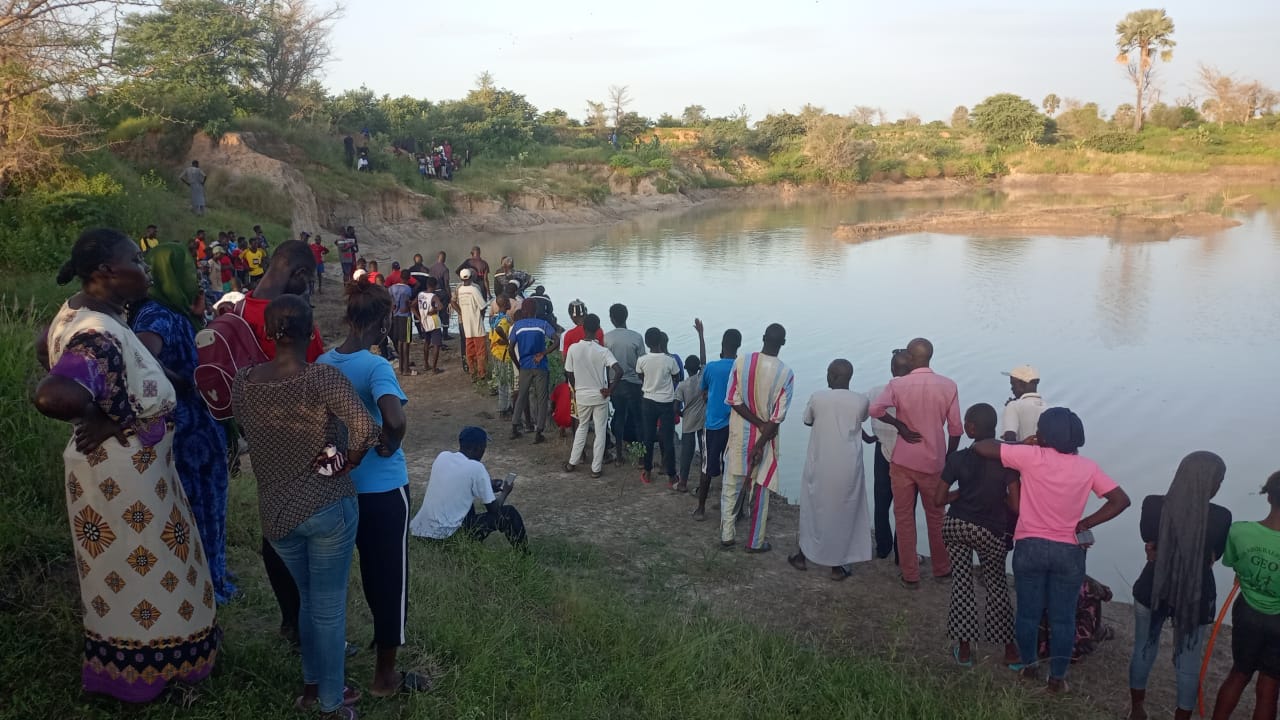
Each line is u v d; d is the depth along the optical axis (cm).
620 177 6000
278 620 448
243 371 331
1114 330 1831
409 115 5750
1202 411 1254
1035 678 528
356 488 369
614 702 452
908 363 694
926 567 717
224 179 2897
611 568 689
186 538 345
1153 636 475
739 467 725
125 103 2853
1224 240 3453
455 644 461
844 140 7681
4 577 407
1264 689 441
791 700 478
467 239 4016
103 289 331
